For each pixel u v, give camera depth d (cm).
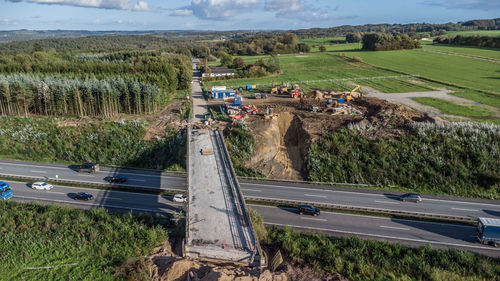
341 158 5181
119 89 7581
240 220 2962
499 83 10106
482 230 3375
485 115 6850
